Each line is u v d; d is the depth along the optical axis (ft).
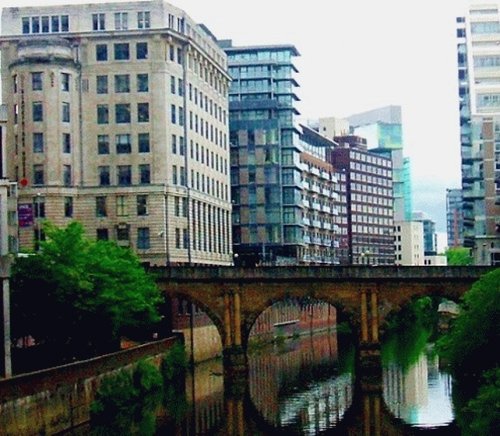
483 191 541.34
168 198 431.43
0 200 240.94
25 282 272.72
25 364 273.54
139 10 436.35
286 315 573.33
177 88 445.37
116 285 293.23
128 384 274.36
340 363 413.18
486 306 256.52
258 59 624.59
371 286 358.02
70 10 439.63
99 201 431.43
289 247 616.80
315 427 255.29
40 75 423.23
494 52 565.53
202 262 471.21
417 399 298.97
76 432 231.50
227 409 285.02
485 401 192.85
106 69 434.30
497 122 535.19
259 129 597.11
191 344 394.93
